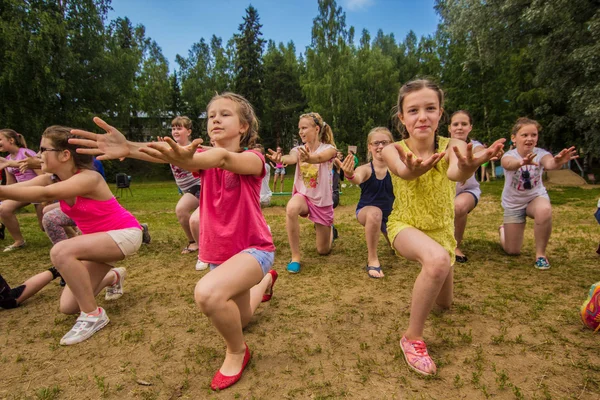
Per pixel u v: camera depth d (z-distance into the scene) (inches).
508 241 173.3
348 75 1296.8
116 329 107.0
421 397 73.2
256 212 86.7
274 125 1581.0
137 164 1357.0
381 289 134.3
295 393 75.7
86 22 781.9
